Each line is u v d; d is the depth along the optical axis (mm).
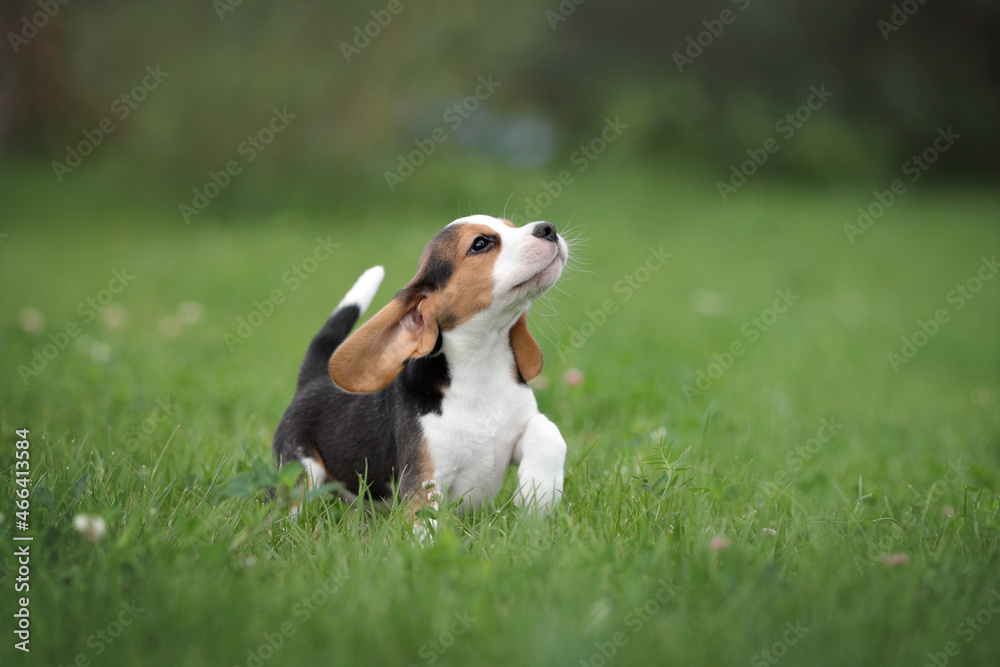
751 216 22891
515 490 4996
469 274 4746
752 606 3463
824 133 29812
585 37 32031
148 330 11000
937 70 33062
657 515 4684
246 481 4645
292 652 3287
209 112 21250
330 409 5426
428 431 4809
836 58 32656
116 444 6059
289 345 10180
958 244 19984
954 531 4648
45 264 15656
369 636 3309
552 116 32031
